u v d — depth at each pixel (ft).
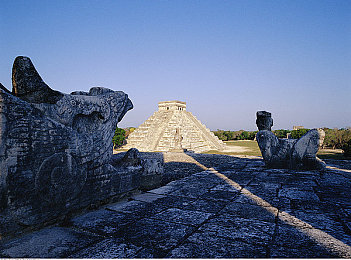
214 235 10.02
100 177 14.02
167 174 27.50
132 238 9.75
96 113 14.32
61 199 11.36
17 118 9.62
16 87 10.31
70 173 11.78
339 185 19.74
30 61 10.54
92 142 13.42
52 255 8.29
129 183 16.56
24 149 9.78
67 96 12.22
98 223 11.45
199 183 21.13
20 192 9.64
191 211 13.33
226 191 18.10
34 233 10.14
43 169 10.48
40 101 10.87
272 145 28.94
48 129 10.84
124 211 13.35
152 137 99.50
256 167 29.96
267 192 17.62
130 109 18.13
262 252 8.48
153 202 15.24
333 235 9.99
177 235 10.04
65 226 11.25
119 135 95.20
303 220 11.82
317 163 27.17
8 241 9.33
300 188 18.78
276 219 11.99
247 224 11.30
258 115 30.60
